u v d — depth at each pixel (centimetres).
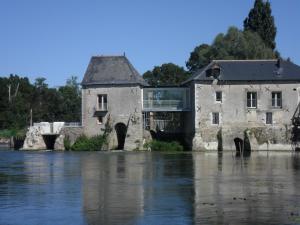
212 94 7288
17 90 14362
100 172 3959
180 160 5250
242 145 6900
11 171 4091
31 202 2467
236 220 2016
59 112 13750
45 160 5381
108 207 2319
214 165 4566
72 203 2433
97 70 7650
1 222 2025
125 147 7419
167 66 12506
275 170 4028
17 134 9350
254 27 10588
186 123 7738
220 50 9844
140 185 3105
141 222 2000
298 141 7225
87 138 7512
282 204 2356
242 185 3059
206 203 2402
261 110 7275
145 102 7606
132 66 7862
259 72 7381
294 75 7319
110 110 7488
